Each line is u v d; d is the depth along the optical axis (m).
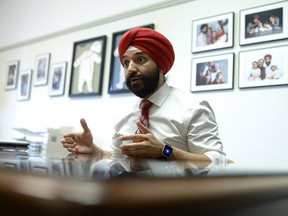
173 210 0.14
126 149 0.83
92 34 2.51
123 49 1.15
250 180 0.24
